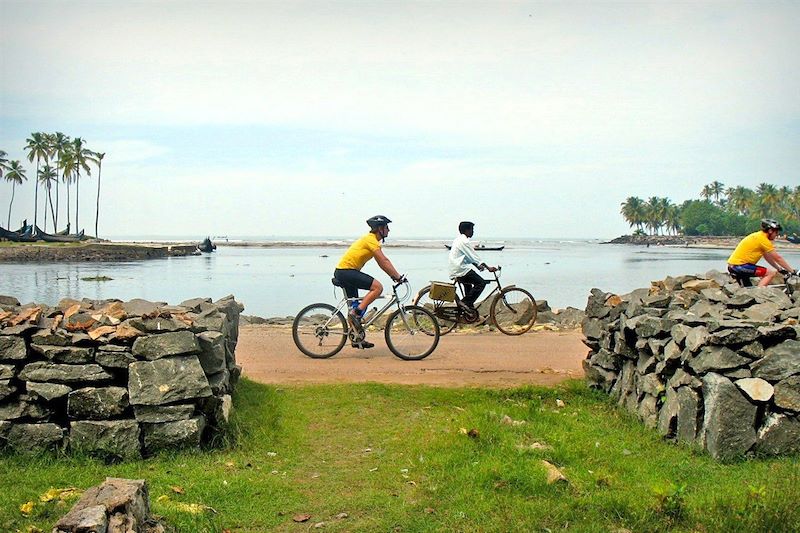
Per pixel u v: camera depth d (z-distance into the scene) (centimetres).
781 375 597
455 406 798
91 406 606
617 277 4434
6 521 462
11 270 5866
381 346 1193
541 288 3547
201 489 541
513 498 511
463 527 472
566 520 477
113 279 4612
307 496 538
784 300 761
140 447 605
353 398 807
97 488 441
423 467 584
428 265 5834
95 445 597
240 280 4431
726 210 19962
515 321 1462
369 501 523
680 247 16050
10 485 537
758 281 1085
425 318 1088
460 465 583
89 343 628
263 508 515
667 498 483
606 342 859
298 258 8250
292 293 3459
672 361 677
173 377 619
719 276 1011
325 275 4912
